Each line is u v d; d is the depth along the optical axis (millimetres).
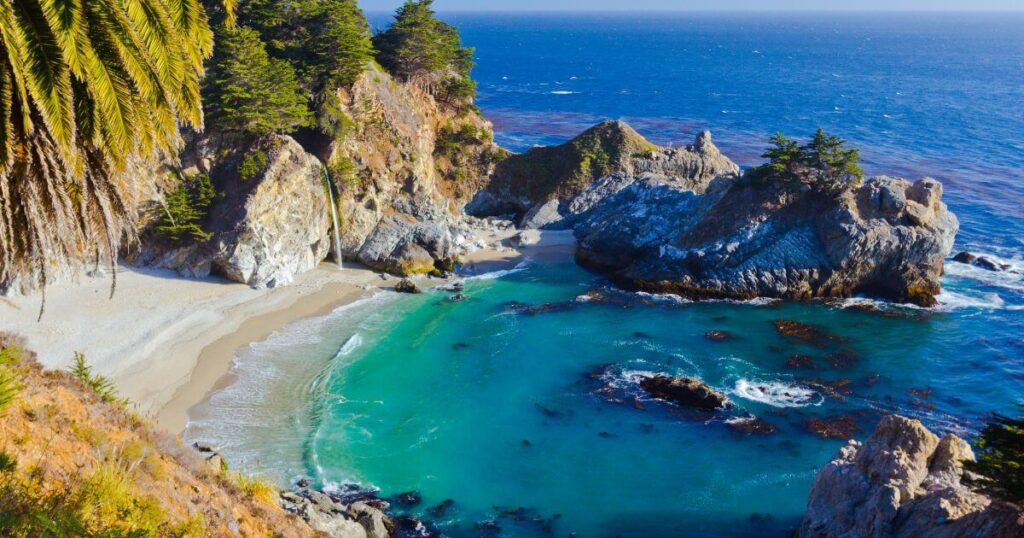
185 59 16125
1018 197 123438
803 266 82375
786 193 85250
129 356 61250
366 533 41906
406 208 94625
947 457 39906
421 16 107125
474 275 90125
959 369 66312
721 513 46906
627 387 62281
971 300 81688
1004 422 35125
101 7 14078
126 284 72500
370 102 95688
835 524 39656
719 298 83062
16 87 14133
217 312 71562
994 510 33312
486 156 114562
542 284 87750
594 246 93688
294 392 59500
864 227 80625
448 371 64875
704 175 115938
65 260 17641
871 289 83938
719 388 62281
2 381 18422
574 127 194375
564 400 60344
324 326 72562
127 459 20359
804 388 62531
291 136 90375
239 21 97938
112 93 14609
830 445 54031
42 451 17859
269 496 27391
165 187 77250
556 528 45375
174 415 54375
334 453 51688
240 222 75688
